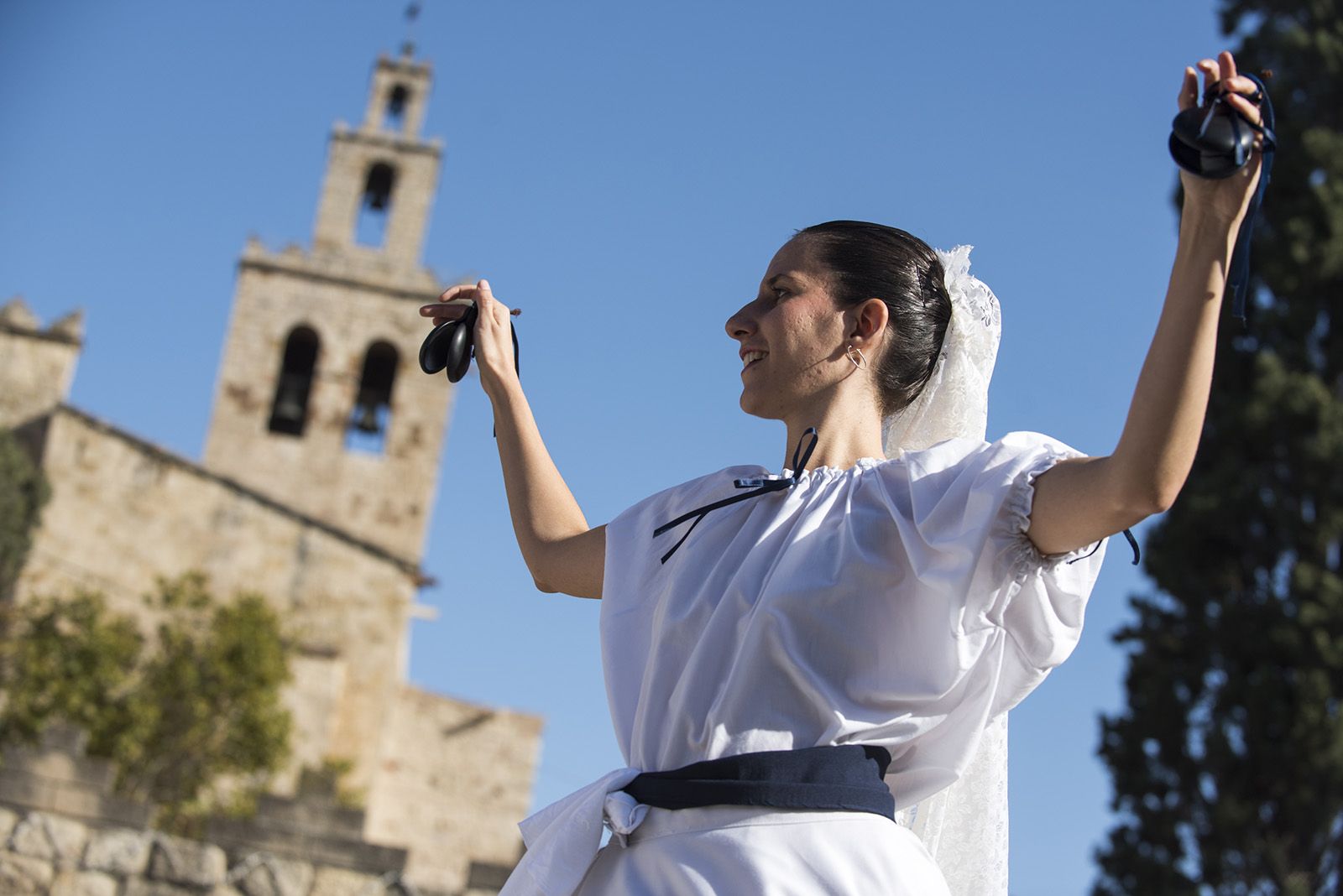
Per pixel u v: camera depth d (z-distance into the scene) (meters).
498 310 3.40
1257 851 18.70
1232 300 2.27
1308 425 20.52
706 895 2.28
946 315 3.02
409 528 46.53
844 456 2.79
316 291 48.53
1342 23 23.25
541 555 3.12
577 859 2.44
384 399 48.31
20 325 41.22
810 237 2.97
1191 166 2.21
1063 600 2.47
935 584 2.38
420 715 43.69
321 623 41.12
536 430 3.29
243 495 41.53
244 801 31.95
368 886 17.11
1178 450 2.18
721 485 2.77
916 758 2.53
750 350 2.91
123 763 30.77
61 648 31.97
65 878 16.22
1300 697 18.97
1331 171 21.75
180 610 37.72
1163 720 19.70
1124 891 19.23
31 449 40.34
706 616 2.54
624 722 2.65
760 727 2.39
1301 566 19.81
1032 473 2.37
